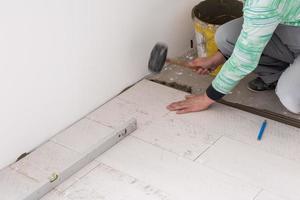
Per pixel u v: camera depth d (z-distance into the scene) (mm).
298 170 2234
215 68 2867
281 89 2520
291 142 2412
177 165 2297
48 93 2426
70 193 2174
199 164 2295
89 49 2559
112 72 2770
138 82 2975
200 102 2619
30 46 2238
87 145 2455
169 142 2451
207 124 2562
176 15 3121
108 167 2312
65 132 2566
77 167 2289
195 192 2141
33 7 2180
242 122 2568
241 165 2279
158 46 2688
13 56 2184
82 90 2617
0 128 2258
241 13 3113
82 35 2480
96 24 2537
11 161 2369
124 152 2402
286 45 2537
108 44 2666
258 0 2037
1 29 2090
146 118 2639
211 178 2211
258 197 2098
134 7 2740
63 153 2408
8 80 2207
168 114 2656
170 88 2900
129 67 2883
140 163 2326
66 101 2545
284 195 2102
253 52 2189
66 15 2350
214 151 2373
